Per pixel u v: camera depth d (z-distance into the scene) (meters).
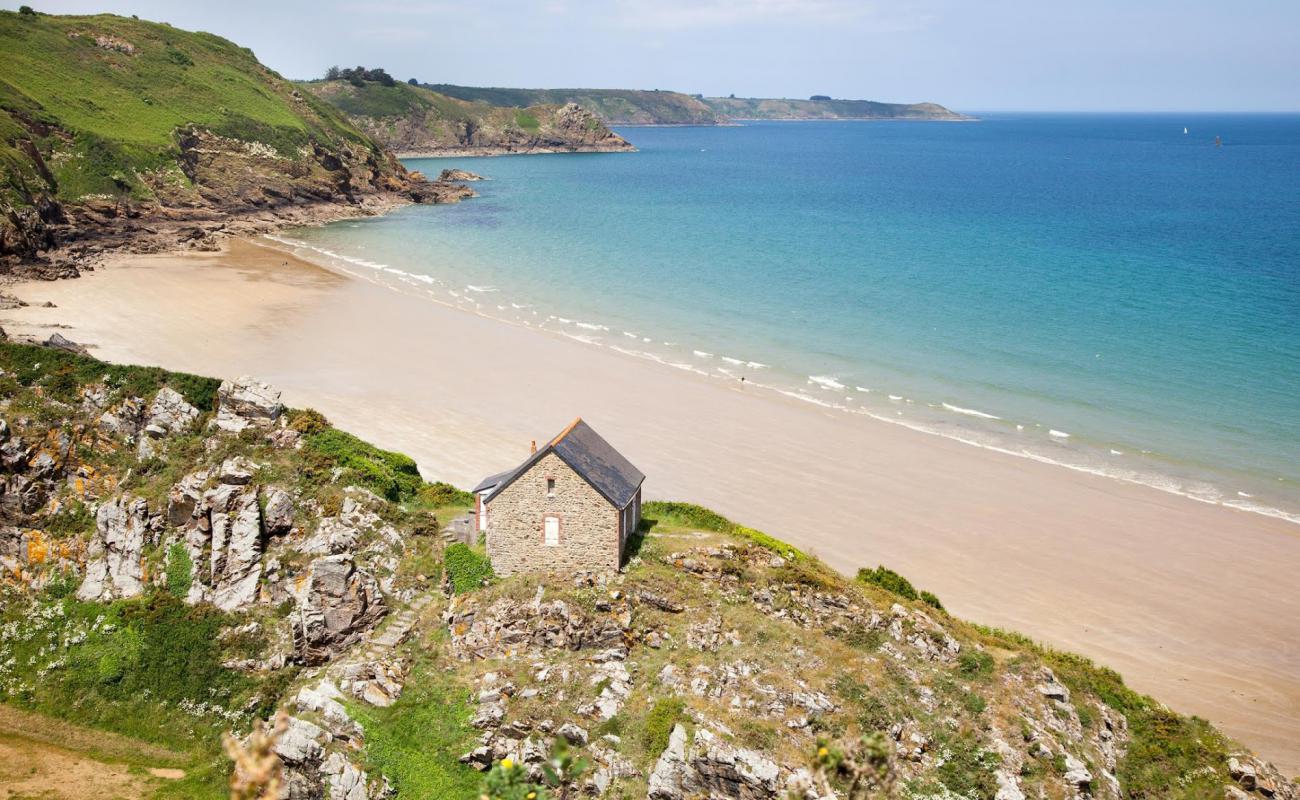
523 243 168.62
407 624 43.91
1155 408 85.62
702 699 38.62
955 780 36.75
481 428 79.31
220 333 103.12
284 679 43.25
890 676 40.81
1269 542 63.44
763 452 76.69
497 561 45.75
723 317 117.00
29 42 189.88
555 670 40.56
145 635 45.41
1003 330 109.94
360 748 37.78
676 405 86.62
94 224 154.25
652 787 35.38
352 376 91.12
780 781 34.09
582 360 99.06
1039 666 42.78
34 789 37.94
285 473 50.88
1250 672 50.47
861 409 86.38
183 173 179.25
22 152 148.12
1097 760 39.31
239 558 47.12
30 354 58.56
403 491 53.81
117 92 189.88
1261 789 39.53
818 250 161.75
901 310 119.69
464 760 38.00
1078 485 71.44
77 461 53.84
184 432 54.59
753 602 45.00
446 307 119.25
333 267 142.25
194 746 41.56
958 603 55.88
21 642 46.28
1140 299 122.94
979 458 76.06
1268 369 94.88
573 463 44.75
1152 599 56.97
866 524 65.19
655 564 46.53
